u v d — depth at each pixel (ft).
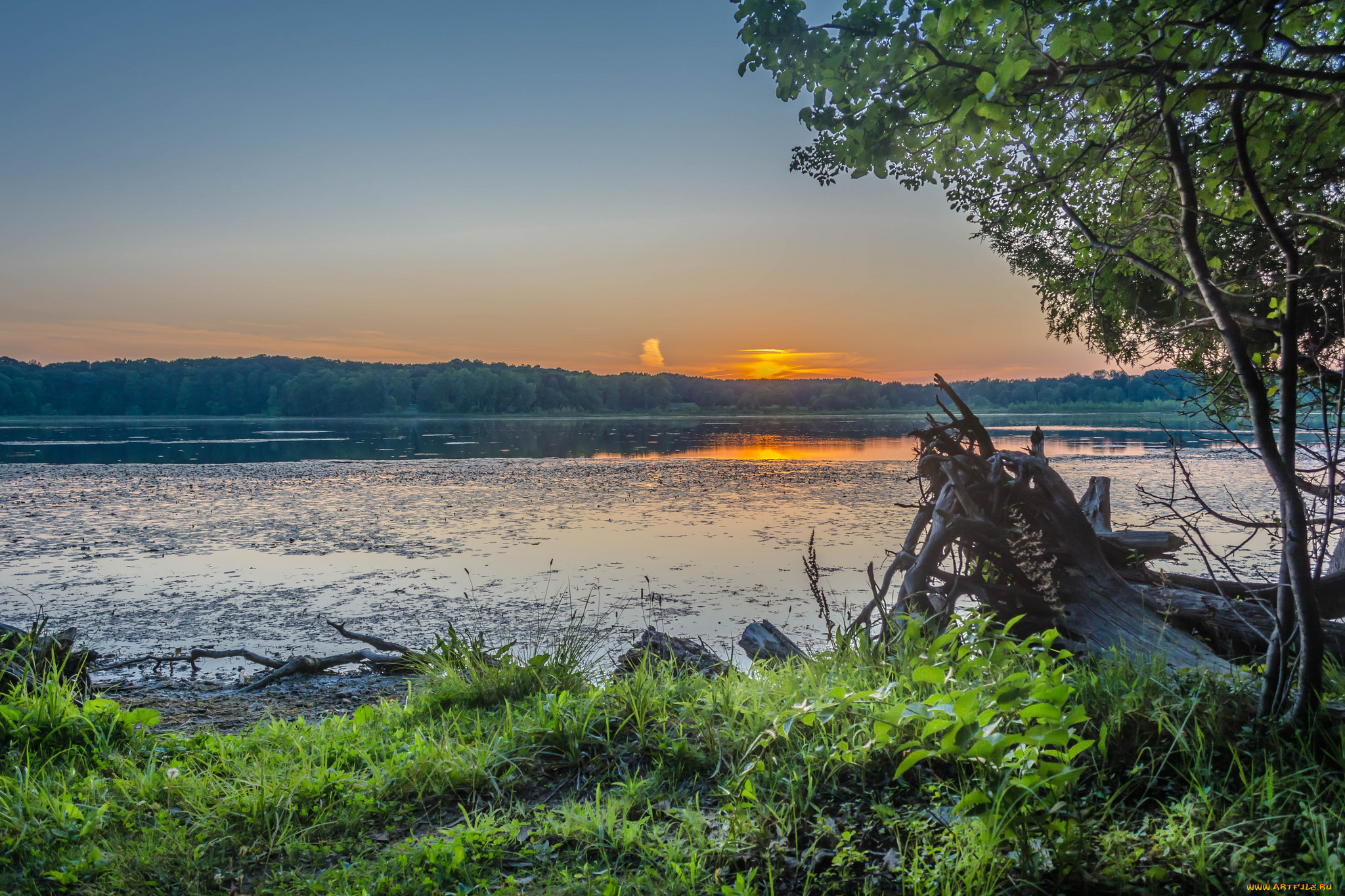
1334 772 9.25
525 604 29.81
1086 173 13.80
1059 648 16.47
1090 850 8.55
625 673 17.24
